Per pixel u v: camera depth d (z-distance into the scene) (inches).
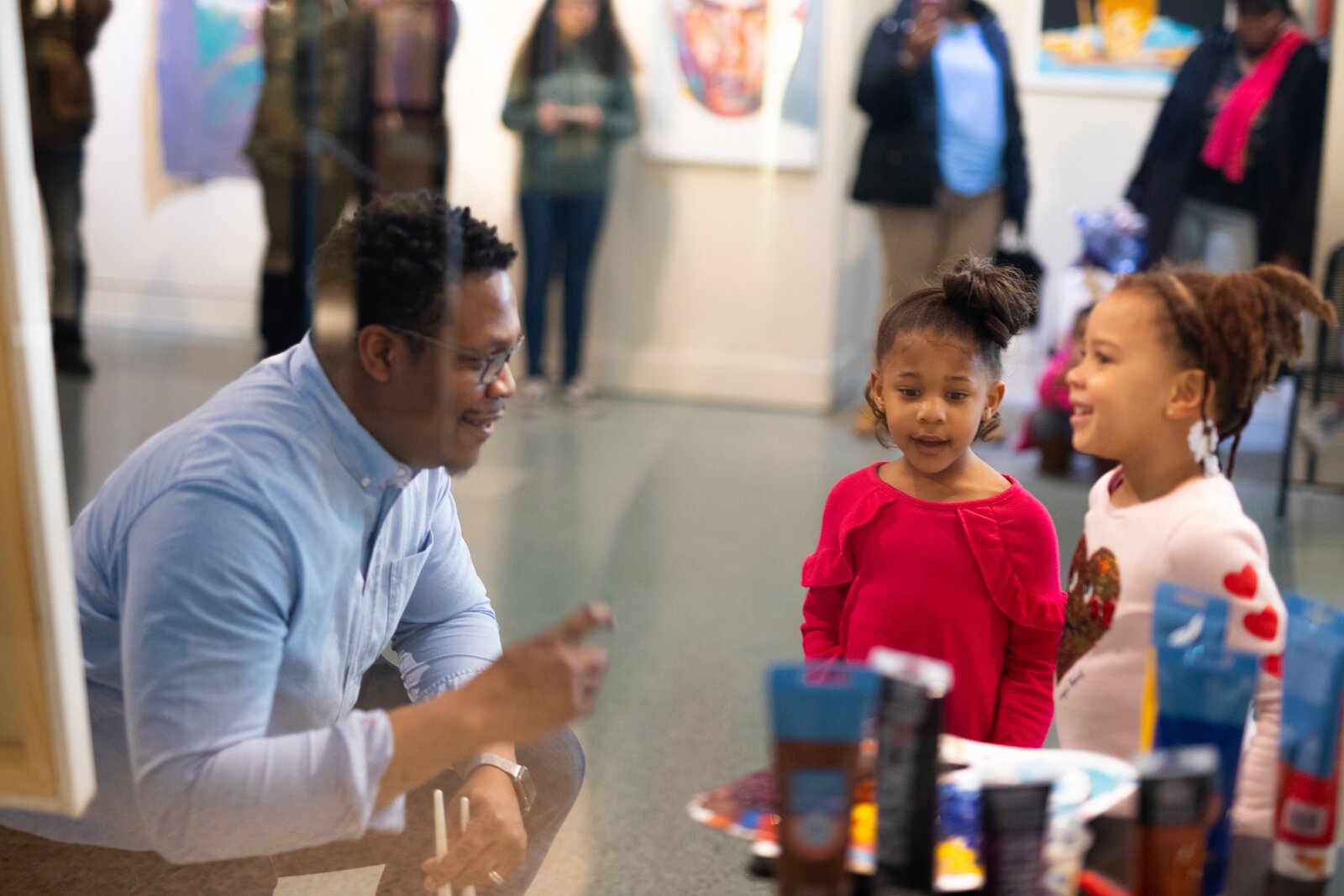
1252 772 32.9
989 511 46.4
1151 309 38.8
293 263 111.7
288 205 112.7
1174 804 25.2
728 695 85.3
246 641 39.7
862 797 30.4
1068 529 111.6
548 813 50.6
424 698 51.6
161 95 109.3
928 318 45.9
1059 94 185.6
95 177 107.3
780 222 174.1
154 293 110.5
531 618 97.3
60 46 106.2
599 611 36.9
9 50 26.3
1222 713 28.5
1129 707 39.1
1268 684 34.0
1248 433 133.0
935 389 45.8
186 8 109.1
